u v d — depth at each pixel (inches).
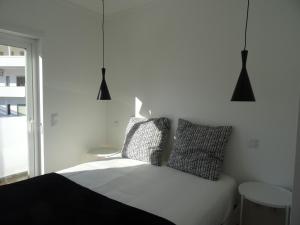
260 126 82.8
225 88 90.0
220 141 85.2
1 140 95.5
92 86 126.0
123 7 116.9
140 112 118.3
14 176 100.3
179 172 87.7
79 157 121.6
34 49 101.7
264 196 71.7
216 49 91.3
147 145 99.6
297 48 74.5
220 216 68.2
